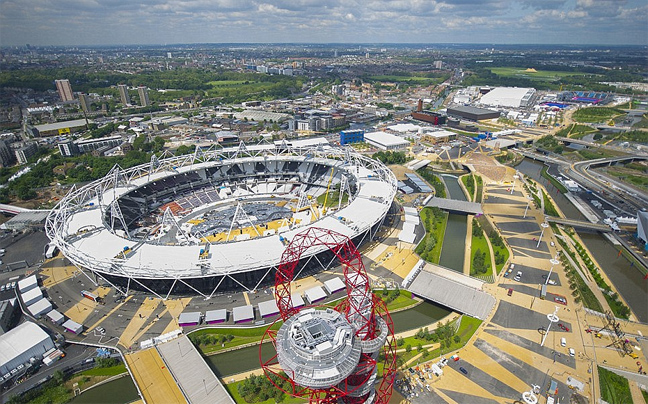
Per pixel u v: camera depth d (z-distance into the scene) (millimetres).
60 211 177875
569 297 141125
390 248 173625
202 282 143500
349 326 81125
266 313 131000
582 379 107062
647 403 100812
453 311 137750
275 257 144500
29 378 110125
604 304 139375
